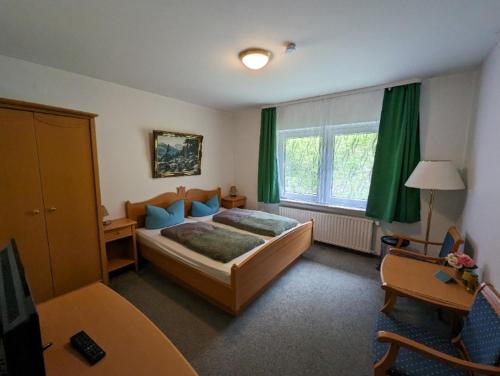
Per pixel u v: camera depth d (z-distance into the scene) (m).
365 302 2.20
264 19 1.50
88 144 2.21
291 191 3.85
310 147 3.55
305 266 2.91
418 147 2.69
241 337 1.78
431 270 1.72
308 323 1.93
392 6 1.37
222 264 2.03
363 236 3.10
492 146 1.67
